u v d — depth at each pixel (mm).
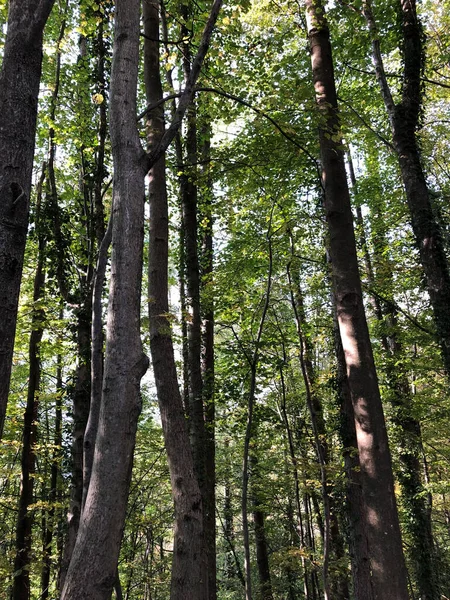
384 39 10570
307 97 5922
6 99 2541
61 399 12945
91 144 9398
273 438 12219
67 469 10250
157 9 6816
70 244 10148
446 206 10562
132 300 2816
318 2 7410
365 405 5531
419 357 11930
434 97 13789
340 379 8727
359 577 7305
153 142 6273
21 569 9383
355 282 6109
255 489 12719
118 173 3008
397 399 12508
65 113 10250
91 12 7227
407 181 8969
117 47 3252
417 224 8812
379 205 13703
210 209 10953
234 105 9047
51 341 11047
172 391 5453
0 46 5668
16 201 2432
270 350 10625
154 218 6129
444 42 12227
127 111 3125
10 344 2326
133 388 2664
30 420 10633
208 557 8203
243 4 6074
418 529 12414
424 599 12047
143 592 15172
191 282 9125
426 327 11344
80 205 10438
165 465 12156
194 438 8250
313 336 12766
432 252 8617
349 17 9867
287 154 7746
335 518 11180
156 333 5605
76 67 10281
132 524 11305
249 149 7715
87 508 2463
